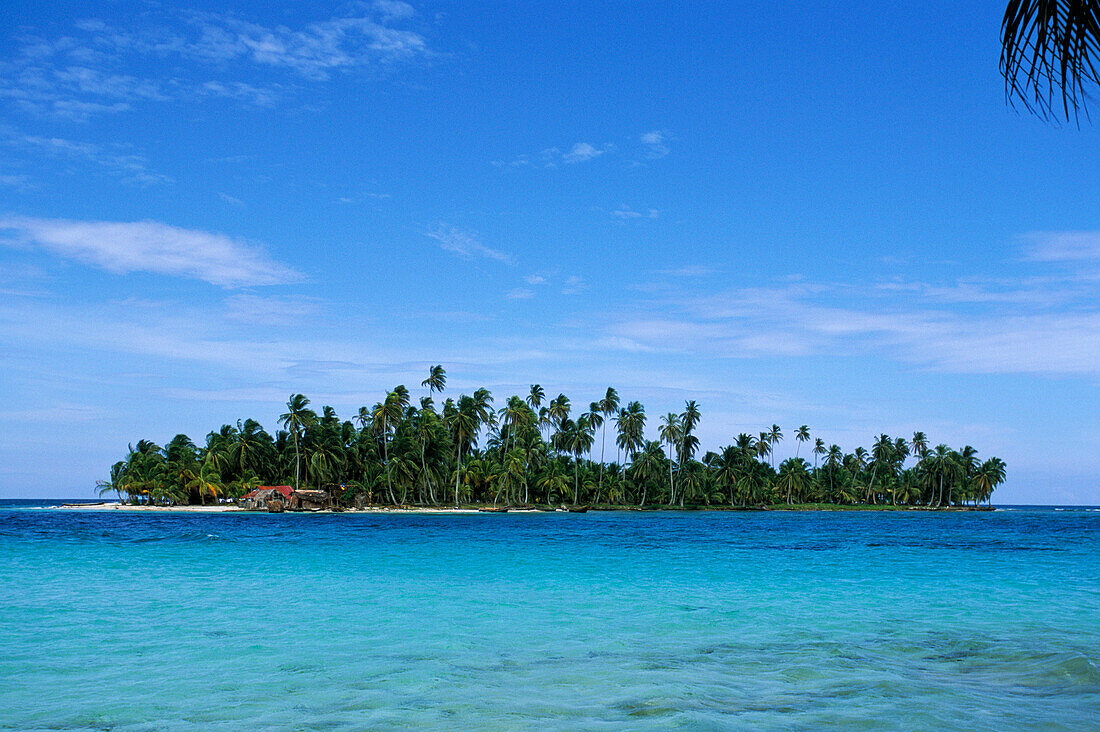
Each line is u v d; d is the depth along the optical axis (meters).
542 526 68.94
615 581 23.02
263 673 11.34
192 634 14.28
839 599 19.14
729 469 137.50
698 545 41.28
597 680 10.89
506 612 17.03
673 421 133.25
